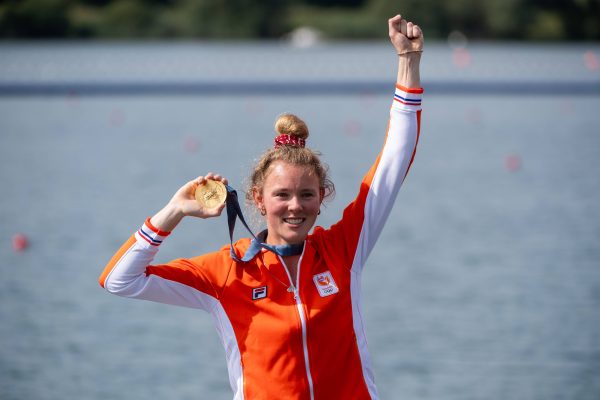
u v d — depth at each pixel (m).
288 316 13.23
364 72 133.88
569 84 123.31
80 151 81.19
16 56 138.50
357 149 80.69
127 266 13.27
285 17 193.88
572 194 61.69
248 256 13.56
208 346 31.58
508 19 182.38
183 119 101.50
